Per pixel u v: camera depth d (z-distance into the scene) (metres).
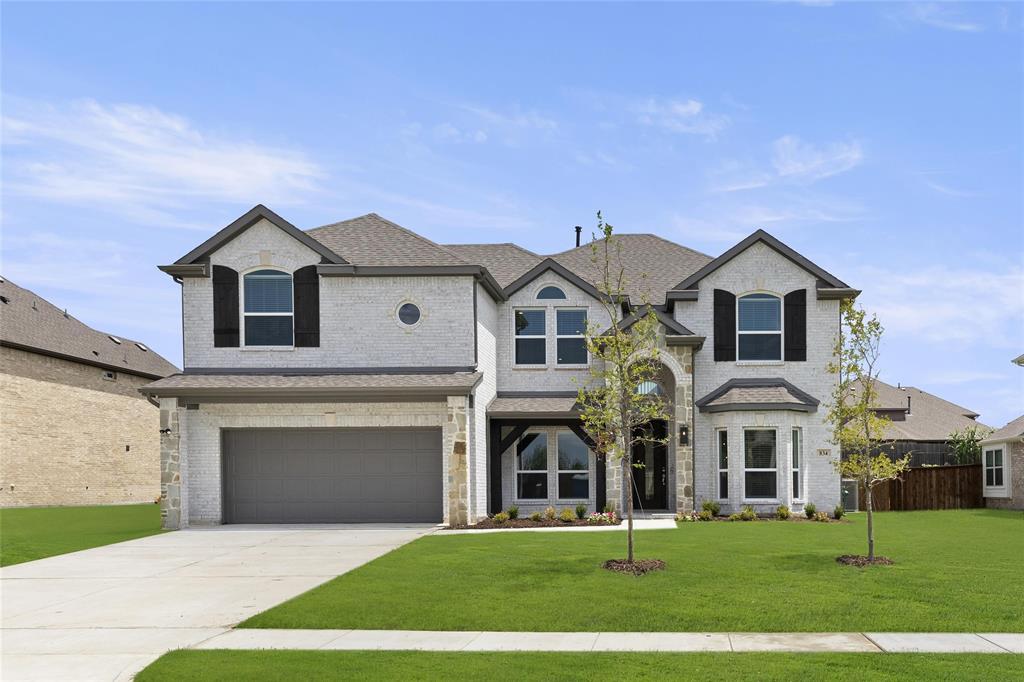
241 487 23.33
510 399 26.30
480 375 22.97
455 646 10.23
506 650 10.01
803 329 25.72
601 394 17.75
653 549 16.78
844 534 19.41
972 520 23.89
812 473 25.36
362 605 12.30
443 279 23.69
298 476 23.28
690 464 24.34
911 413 40.06
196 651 10.04
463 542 18.14
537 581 13.78
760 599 12.43
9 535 21.11
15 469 31.55
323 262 23.77
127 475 38.44
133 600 13.06
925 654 9.59
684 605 12.14
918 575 14.01
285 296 23.83
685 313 25.98
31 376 32.50
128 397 38.75
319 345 23.66
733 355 25.77
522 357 26.88
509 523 22.25
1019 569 14.58
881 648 9.91
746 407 24.16
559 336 26.78
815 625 11.04
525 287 26.92
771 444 24.36
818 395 25.53
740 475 24.22
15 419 31.56
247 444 23.38
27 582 14.64
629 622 11.32
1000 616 11.39
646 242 30.48
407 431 23.19
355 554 17.05
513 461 26.12
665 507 26.61
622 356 16.41
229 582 14.38
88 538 20.36
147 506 33.25
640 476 26.73
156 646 10.41
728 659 9.46
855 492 28.06
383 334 23.64
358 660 9.56
